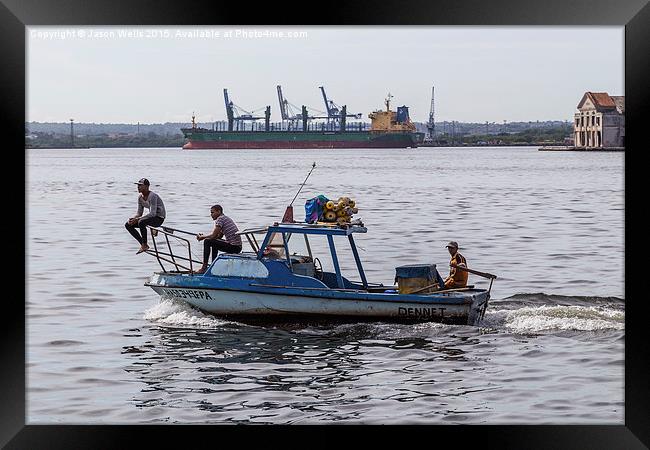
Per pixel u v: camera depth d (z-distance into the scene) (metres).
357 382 42.72
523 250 91.75
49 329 53.28
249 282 53.41
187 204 153.00
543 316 54.03
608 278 73.19
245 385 42.44
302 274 54.38
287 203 154.38
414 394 41.03
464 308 51.34
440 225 116.31
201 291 54.41
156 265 82.12
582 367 44.72
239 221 121.69
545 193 184.75
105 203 164.50
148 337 51.28
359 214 132.88
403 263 82.00
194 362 46.16
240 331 52.53
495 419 37.78
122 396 40.91
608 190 193.88
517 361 45.81
